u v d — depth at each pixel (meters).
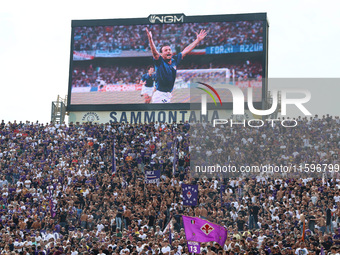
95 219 45.59
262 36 64.44
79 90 67.25
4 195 51.88
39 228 43.34
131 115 66.38
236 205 45.53
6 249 34.56
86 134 64.25
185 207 45.22
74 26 68.12
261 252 29.47
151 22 67.00
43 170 58.00
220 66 65.00
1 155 61.28
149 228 43.34
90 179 54.88
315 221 38.78
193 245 27.47
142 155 60.47
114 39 67.44
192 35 66.00
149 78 66.31
